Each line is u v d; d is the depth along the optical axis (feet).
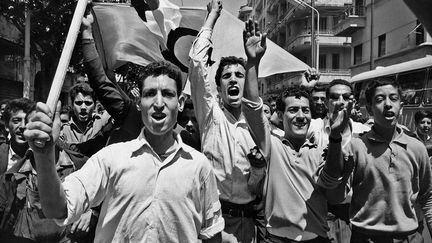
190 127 15.19
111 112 11.96
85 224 11.34
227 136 11.87
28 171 11.57
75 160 12.36
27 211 11.43
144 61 15.47
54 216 7.02
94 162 7.75
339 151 10.37
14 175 11.48
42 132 6.42
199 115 12.01
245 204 11.78
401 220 11.36
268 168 11.72
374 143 11.61
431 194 11.91
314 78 17.47
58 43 60.13
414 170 11.54
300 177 11.63
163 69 7.98
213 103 12.00
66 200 7.13
